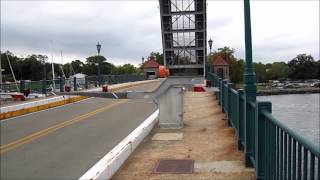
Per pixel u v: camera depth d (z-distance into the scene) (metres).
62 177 8.16
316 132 39.09
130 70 135.62
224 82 17.80
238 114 10.02
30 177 8.20
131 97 12.60
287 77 151.88
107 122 16.69
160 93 13.74
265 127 6.49
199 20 39.59
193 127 14.09
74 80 33.59
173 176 7.85
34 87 29.55
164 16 39.44
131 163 9.02
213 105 21.42
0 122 17.38
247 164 8.26
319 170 3.72
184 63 42.66
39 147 11.46
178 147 10.66
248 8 8.45
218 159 9.11
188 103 22.88
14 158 10.07
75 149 11.02
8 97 25.55
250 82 8.27
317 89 124.50
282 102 88.38
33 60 113.69
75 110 22.20
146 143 11.38
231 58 103.69
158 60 101.12
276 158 5.62
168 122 14.02
